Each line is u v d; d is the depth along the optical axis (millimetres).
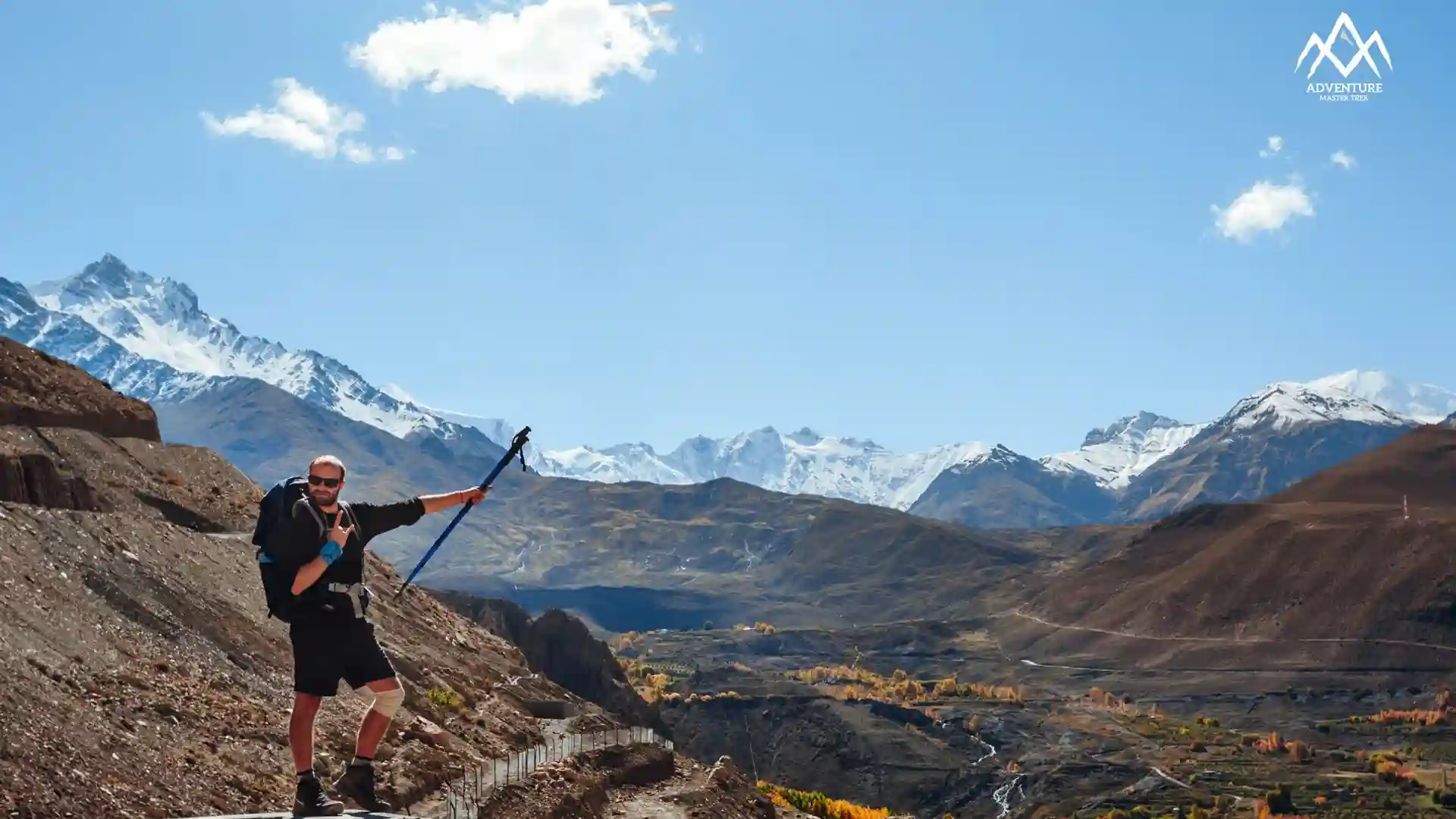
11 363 27891
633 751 22797
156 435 30203
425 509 11539
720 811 21422
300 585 10836
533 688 27641
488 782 17297
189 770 13289
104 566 17875
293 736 11031
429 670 23828
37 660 13711
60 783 11227
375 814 11195
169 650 16688
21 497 22031
